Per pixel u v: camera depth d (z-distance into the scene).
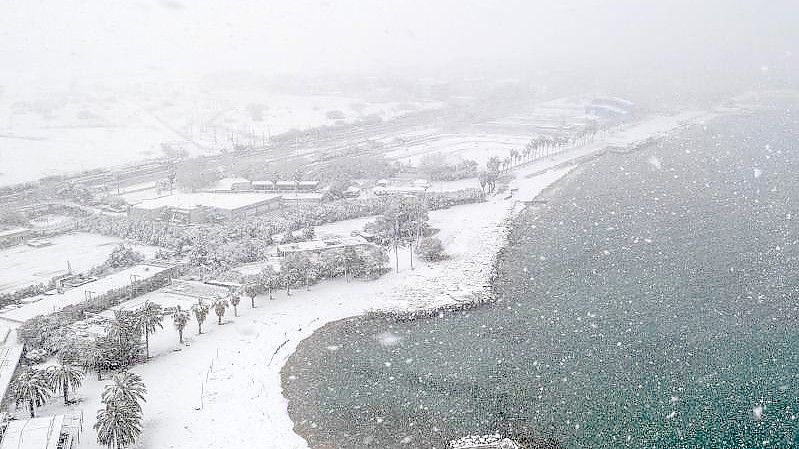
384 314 168.38
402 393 130.50
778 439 111.69
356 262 194.38
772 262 195.50
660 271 191.00
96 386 135.50
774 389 127.38
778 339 147.62
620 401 124.69
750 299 169.62
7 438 106.81
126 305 174.75
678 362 138.50
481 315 166.62
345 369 141.12
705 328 154.00
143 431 118.75
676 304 167.88
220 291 185.38
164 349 152.00
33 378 121.94
